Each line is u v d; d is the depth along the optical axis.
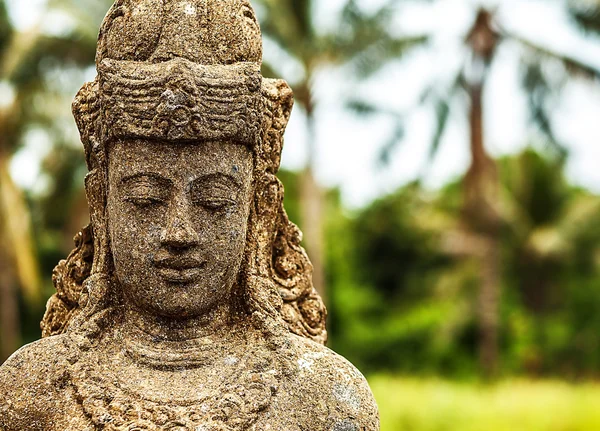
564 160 15.08
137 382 2.78
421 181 14.84
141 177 2.81
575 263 18.44
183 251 2.80
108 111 2.80
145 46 2.90
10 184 12.17
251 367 2.83
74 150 12.96
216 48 2.95
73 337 2.86
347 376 2.87
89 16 10.81
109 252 3.02
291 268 3.20
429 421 11.73
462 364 17.67
